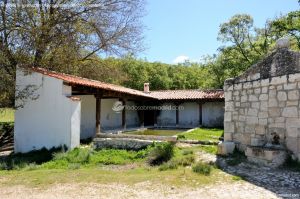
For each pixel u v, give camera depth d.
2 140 17.77
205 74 47.19
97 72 24.02
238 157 10.11
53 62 19.97
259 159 9.20
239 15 28.27
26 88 14.56
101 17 21.25
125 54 23.84
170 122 26.48
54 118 14.07
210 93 25.50
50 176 9.09
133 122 25.06
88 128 18.19
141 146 13.13
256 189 6.79
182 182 7.59
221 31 28.98
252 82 10.38
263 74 10.07
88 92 14.98
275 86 9.48
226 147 10.66
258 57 27.16
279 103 9.33
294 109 8.80
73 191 7.29
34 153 13.93
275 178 7.60
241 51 28.72
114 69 24.88
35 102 14.66
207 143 12.87
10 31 17.28
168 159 10.86
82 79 17.03
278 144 9.31
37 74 14.72
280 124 9.27
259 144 9.99
